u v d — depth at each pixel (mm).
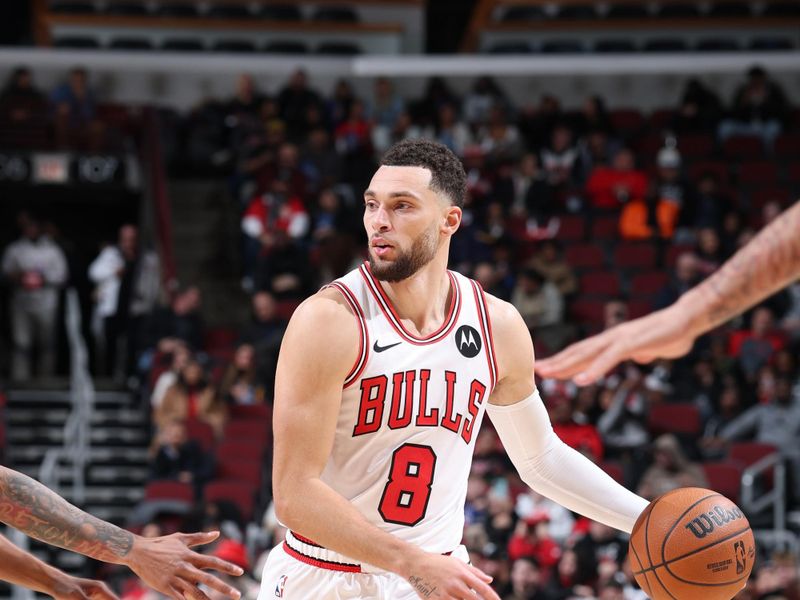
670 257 49125
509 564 31094
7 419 43781
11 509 10156
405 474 10297
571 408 36594
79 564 36344
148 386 41812
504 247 46938
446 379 10375
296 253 48000
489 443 35469
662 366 41062
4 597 34250
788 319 44781
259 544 33219
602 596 28859
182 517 33125
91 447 42562
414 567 9016
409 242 9992
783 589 28844
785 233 8523
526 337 10984
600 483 11438
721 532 10211
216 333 46781
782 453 36594
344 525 9367
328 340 9953
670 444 34656
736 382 39750
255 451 37406
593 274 47906
